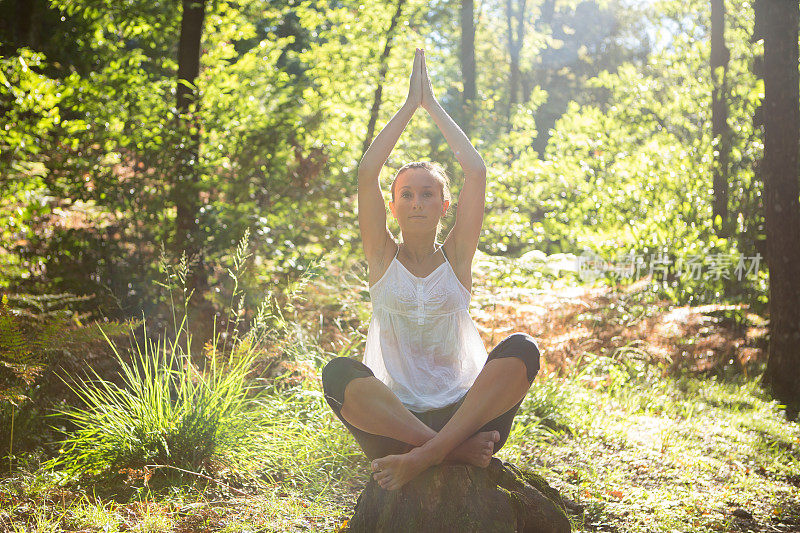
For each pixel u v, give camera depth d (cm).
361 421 277
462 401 290
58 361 548
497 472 301
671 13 1692
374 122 1323
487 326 794
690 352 1027
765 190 979
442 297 293
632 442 613
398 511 283
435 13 1553
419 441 269
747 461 616
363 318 704
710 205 1348
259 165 987
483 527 277
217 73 1076
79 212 945
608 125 1555
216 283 891
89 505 387
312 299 745
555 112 3706
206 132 982
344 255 951
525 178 1499
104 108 973
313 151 1034
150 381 495
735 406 830
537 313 839
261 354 568
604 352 906
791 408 907
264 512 398
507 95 2806
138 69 1083
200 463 456
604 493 481
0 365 480
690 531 420
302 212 998
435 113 317
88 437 473
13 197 816
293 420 515
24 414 490
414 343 293
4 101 879
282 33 2023
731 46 1551
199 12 1004
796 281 959
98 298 804
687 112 1524
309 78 1347
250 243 891
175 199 878
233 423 479
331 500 429
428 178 300
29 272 834
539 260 1141
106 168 916
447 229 1195
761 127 1377
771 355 975
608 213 1388
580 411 670
